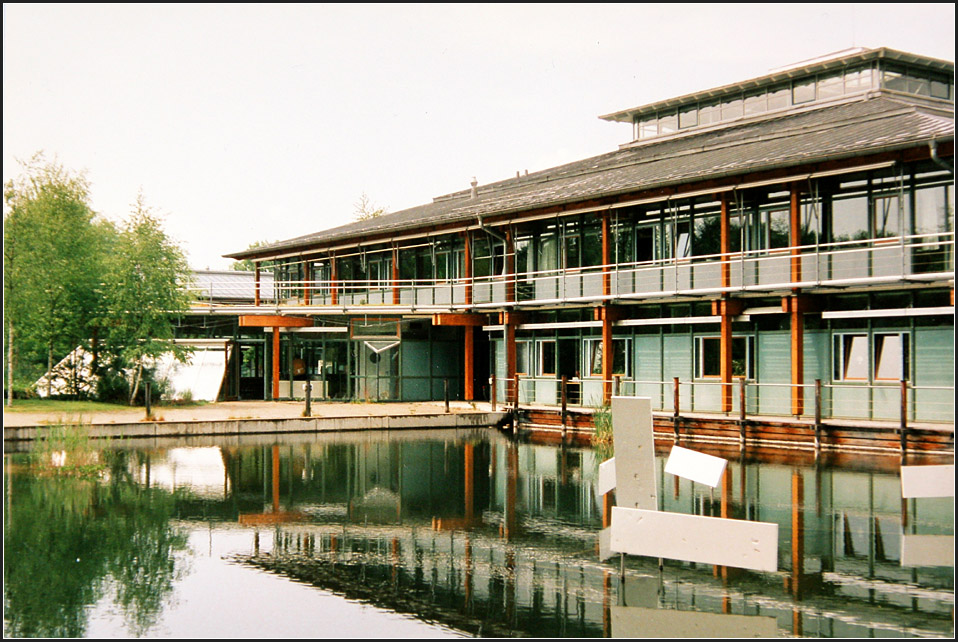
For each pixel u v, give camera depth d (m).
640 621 9.59
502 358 34.97
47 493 17.20
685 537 9.77
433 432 29.12
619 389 29.00
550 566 11.78
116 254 35.59
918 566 11.39
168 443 25.56
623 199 28.36
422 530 14.01
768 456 21.33
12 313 33.66
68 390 35.72
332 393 39.06
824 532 13.13
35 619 9.88
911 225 22.61
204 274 54.19
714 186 25.75
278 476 19.36
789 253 25.05
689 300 27.00
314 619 9.82
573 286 30.70
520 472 19.97
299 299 45.34
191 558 12.35
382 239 39.44
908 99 30.97
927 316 22.28
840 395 23.92
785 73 33.16
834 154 22.41
